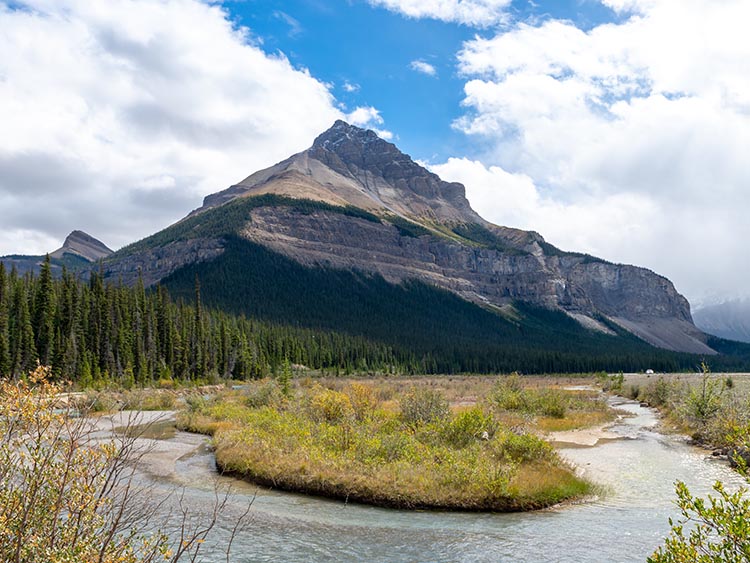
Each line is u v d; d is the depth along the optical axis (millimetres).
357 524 16531
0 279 74250
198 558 12836
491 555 13898
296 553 13758
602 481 22422
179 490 19828
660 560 6625
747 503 6172
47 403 6113
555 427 38375
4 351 65625
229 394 64125
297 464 21781
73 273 94812
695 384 50000
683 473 23938
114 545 6195
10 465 5758
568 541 14977
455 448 24844
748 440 7164
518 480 19781
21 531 5285
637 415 48906
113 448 6449
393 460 22234
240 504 18297
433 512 18172
